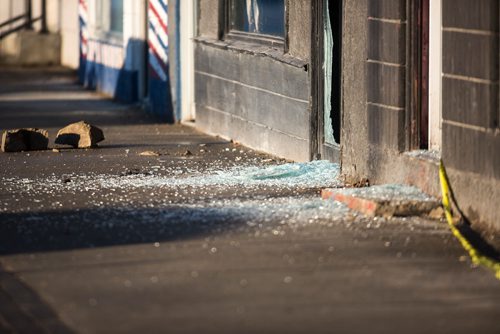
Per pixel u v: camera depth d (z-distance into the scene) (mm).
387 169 21078
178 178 23516
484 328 12477
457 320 12781
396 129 20656
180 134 31953
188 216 18984
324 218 18609
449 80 18547
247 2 29422
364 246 16531
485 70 17531
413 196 19234
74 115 37562
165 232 17734
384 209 18641
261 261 15664
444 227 17875
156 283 14555
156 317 13023
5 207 20234
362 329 12438
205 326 12633
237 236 17312
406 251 16219
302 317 12922
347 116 22641
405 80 20469
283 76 26281
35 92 45500
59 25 57469
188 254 16156
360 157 22188
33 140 28328
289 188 21906
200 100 32562
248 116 28703
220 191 21703
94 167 25297
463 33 18062
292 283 14453
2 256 16297
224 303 13555
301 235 17312
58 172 24547
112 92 43406
